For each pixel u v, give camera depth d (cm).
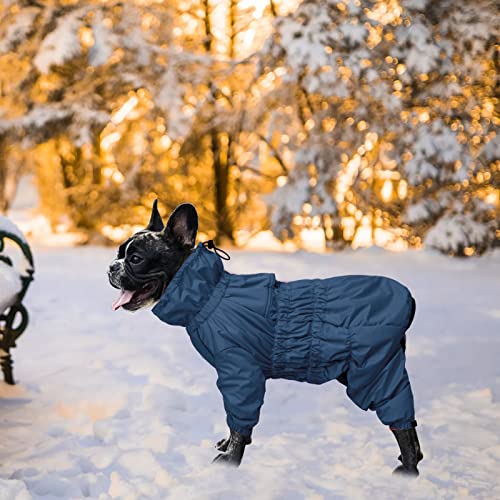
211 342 337
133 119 1316
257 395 335
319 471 351
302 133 1258
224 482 327
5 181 1391
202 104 1255
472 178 1199
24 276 468
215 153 1313
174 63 1272
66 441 372
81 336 613
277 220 1226
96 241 1293
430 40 1179
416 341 623
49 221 1404
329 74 1156
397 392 337
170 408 437
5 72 1317
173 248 342
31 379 491
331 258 1139
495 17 1189
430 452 375
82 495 312
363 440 392
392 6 1215
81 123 1249
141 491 315
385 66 1205
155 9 1305
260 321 336
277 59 1200
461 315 734
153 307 343
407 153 1206
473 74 1205
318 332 337
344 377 352
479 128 1199
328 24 1158
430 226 1230
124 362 532
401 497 319
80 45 1221
